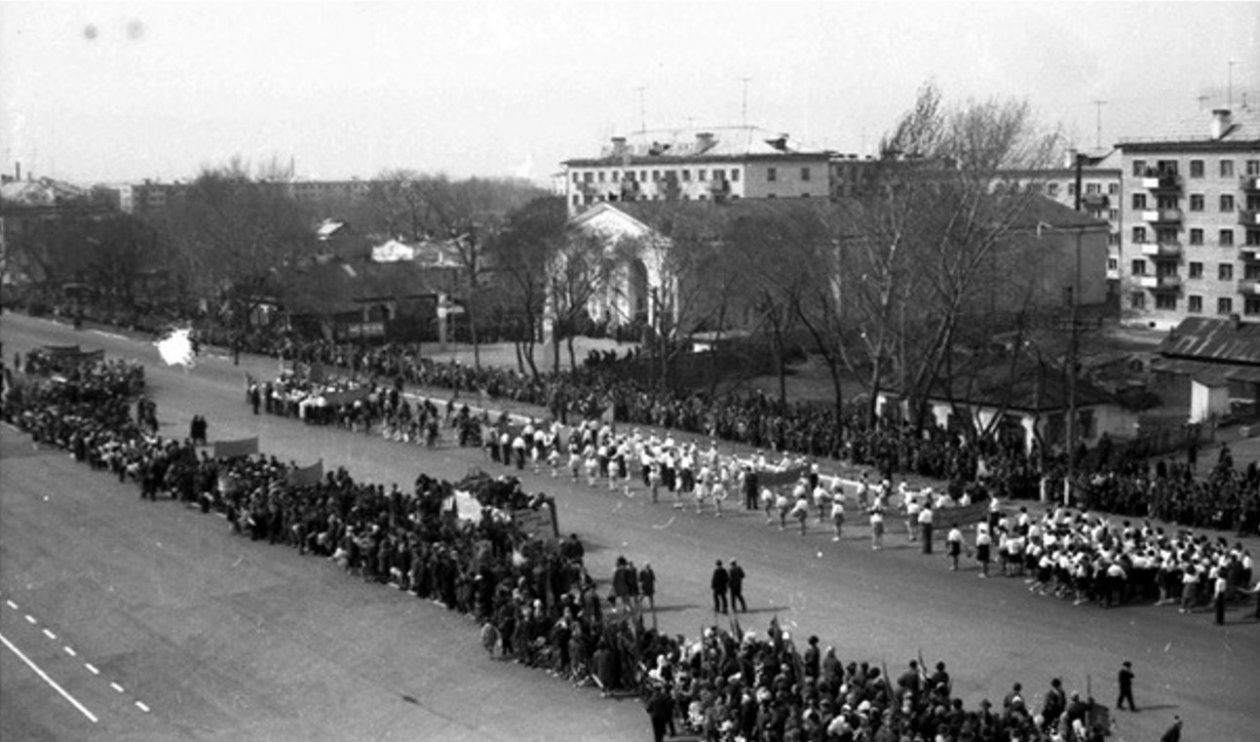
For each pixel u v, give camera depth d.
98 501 76.56
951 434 77.31
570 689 46.41
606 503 70.88
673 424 89.31
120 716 46.00
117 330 156.12
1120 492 64.56
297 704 46.25
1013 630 49.62
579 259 121.75
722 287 111.00
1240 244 135.75
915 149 83.69
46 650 52.81
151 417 94.44
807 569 58.16
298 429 95.25
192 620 55.31
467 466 81.06
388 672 48.69
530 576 52.53
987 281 86.19
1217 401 92.44
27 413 99.81
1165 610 51.69
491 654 49.88
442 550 56.31
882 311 83.06
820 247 101.38
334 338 134.62
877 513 61.12
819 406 95.50
